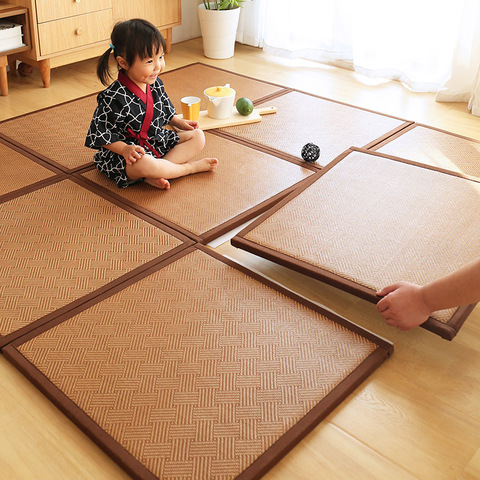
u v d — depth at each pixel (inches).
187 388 47.7
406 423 46.5
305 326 54.2
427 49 109.7
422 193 68.2
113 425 44.6
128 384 47.9
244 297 57.4
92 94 104.4
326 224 63.3
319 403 46.8
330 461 43.4
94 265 61.2
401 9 111.1
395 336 55.0
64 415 46.4
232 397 47.1
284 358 50.7
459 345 54.2
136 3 115.2
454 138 91.7
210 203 72.6
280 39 126.9
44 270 60.4
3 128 90.7
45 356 50.3
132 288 58.1
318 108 100.8
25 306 55.7
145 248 64.0
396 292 47.3
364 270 56.6
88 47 110.0
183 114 91.0
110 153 75.2
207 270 60.9
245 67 122.3
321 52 125.6
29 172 78.6
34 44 102.4
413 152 86.7
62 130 90.7
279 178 78.4
